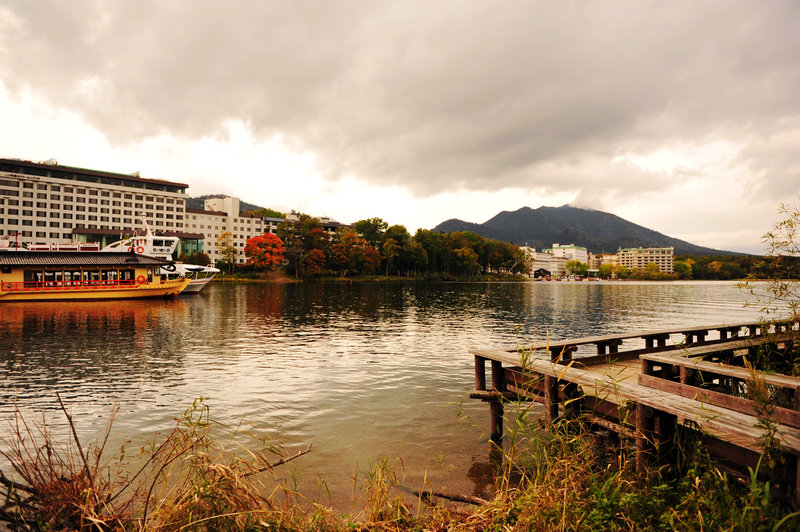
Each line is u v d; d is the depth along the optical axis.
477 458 8.85
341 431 10.40
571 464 6.03
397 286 108.56
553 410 8.20
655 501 5.29
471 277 186.38
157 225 144.25
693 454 5.95
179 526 4.49
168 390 13.84
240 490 4.96
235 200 162.75
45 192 125.75
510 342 24.23
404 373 16.41
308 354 20.19
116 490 6.96
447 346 22.69
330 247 136.88
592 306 54.03
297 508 5.77
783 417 5.34
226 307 43.94
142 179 141.75
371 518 5.51
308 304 49.25
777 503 4.72
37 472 4.83
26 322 30.41
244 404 12.47
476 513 5.42
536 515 5.00
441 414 11.64
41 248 55.41
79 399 12.81
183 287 52.75
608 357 11.24
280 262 121.00
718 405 6.08
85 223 132.12
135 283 50.34
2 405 12.20
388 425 10.80
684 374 7.21
